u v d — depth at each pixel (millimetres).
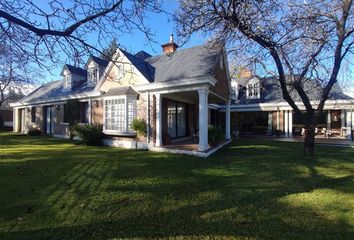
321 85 11078
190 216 4414
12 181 6488
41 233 3742
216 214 4508
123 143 13781
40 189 5848
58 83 23844
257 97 23453
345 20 9258
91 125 14859
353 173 7750
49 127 21469
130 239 3584
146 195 5516
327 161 9766
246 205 4961
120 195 5496
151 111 13055
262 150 12945
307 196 5512
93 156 10531
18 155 10516
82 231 3818
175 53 15430
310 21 9250
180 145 13109
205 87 11289
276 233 3797
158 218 4320
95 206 4832
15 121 25953
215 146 12906
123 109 13641
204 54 13586
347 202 5129
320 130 21438
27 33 4230
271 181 6785
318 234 3777
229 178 7074
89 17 4344
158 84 12344
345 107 18906
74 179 6770
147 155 10961
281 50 9219
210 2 7574
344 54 9977
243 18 7828
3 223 4062
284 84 10180
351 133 18516
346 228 3973
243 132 24078
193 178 7035
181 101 17203
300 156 10953
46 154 10883
